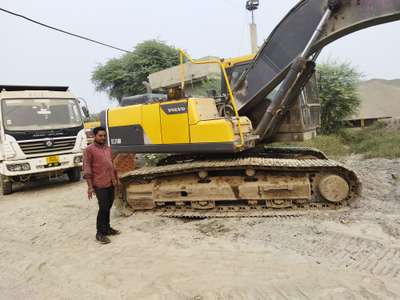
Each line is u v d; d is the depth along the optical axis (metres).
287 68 4.93
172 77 15.16
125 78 26.45
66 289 3.58
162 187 5.67
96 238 4.93
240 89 5.46
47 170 9.59
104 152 4.89
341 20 4.23
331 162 5.08
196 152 5.34
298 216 4.98
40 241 5.25
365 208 5.05
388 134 13.31
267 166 4.96
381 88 25.83
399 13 3.80
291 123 5.62
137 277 3.63
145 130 5.68
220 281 3.33
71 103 10.53
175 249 4.25
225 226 4.86
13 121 9.31
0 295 3.61
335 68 14.69
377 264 3.41
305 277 3.26
